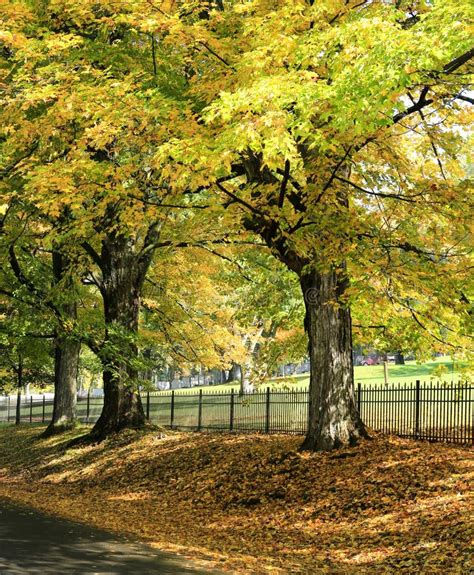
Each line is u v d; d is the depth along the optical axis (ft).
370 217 49.06
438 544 35.19
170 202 49.42
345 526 42.88
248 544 41.27
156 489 62.39
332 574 32.94
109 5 44.09
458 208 46.44
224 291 113.70
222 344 108.68
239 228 52.44
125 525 45.27
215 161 37.58
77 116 45.14
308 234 47.50
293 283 73.77
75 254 75.77
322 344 55.16
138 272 82.07
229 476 58.13
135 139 44.37
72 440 84.17
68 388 100.32
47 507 52.85
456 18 33.19
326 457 53.72
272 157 36.65
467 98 47.62
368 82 32.12
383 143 49.47
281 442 62.69
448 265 50.24
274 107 34.58
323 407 55.16
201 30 42.04
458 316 55.16
